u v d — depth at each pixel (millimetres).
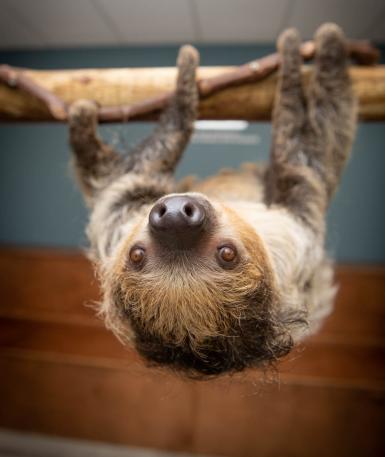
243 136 668
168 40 660
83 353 658
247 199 325
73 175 328
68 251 777
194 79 295
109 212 293
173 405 615
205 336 209
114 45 682
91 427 636
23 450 636
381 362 662
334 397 589
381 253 726
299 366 634
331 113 302
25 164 761
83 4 555
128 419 627
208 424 611
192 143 676
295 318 250
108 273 246
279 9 552
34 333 718
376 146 692
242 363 219
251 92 302
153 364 228
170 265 206
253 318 215
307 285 290
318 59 299
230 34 632
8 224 790
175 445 619
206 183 351
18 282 774
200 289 205
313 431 591
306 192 294
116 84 311
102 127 343
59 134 743
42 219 779
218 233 207
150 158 298
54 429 644
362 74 305
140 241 211
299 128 300
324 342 705
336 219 724
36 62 702
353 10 543
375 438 582
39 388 645
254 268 215
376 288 716
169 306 207
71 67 698
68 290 763
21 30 639
